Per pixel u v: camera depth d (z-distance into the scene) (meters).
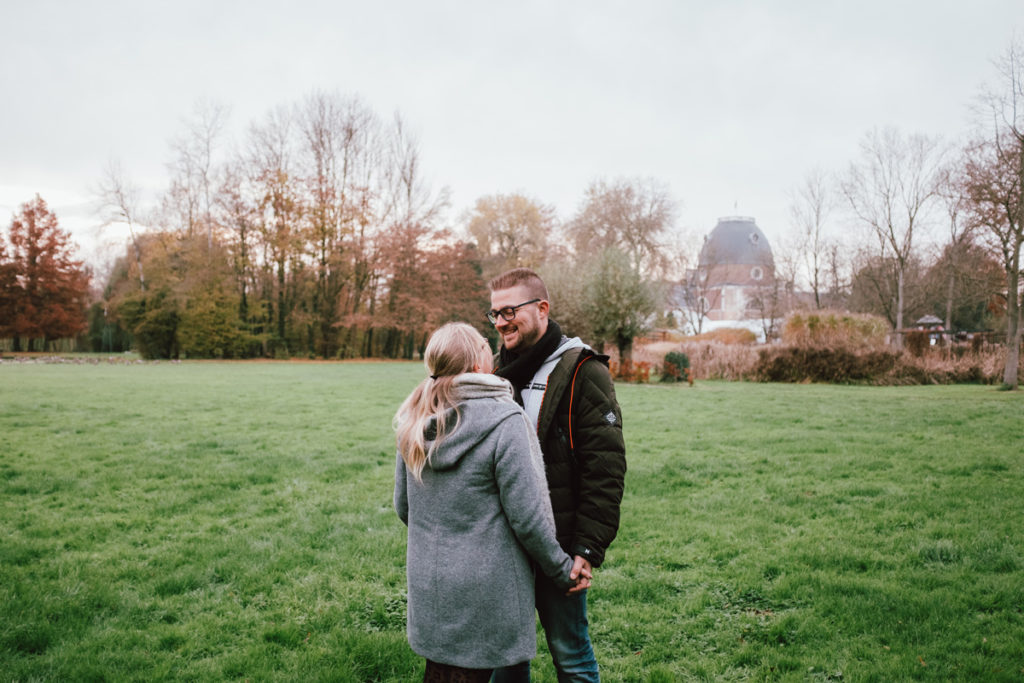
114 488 6.59
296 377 23.11
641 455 8.22
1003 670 2.94
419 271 42.62
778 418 11.48
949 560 4.36
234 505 6.03
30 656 3.20
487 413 1.99
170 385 18.44
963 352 21.58
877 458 7.71
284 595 3.99
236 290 41.41
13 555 4.55
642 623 3.59
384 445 9.03
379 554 4.68
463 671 1.99
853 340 22.06
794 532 5.07
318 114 41.38
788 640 3.35
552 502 2.23
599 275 21.39
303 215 40.91
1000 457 7.52
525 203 50.66
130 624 3.57
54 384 18.05
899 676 2.96
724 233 87.25
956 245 25.61
